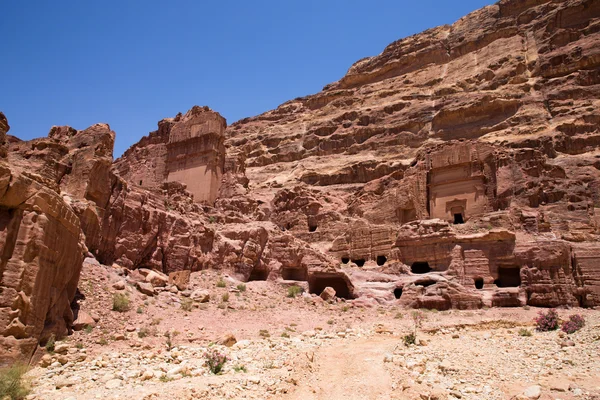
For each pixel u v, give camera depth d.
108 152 31.62
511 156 48.88
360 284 37.97
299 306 32.66
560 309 31.45
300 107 138.75
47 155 29.98
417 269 41.22
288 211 55.91
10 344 14.77
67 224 18.75
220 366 16.42
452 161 50.28
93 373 15.11
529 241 35.22
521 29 109.31
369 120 106.19
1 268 15.45
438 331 26.23
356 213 53.84
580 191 44.84
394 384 16.12
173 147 55.41
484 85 98.75
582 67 87.19
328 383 16.61
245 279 36.34
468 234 38.69
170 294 28.03
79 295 22.59
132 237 31.92
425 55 124.75
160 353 18.70
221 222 42.25
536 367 17.28
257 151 116.12
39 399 12.54
